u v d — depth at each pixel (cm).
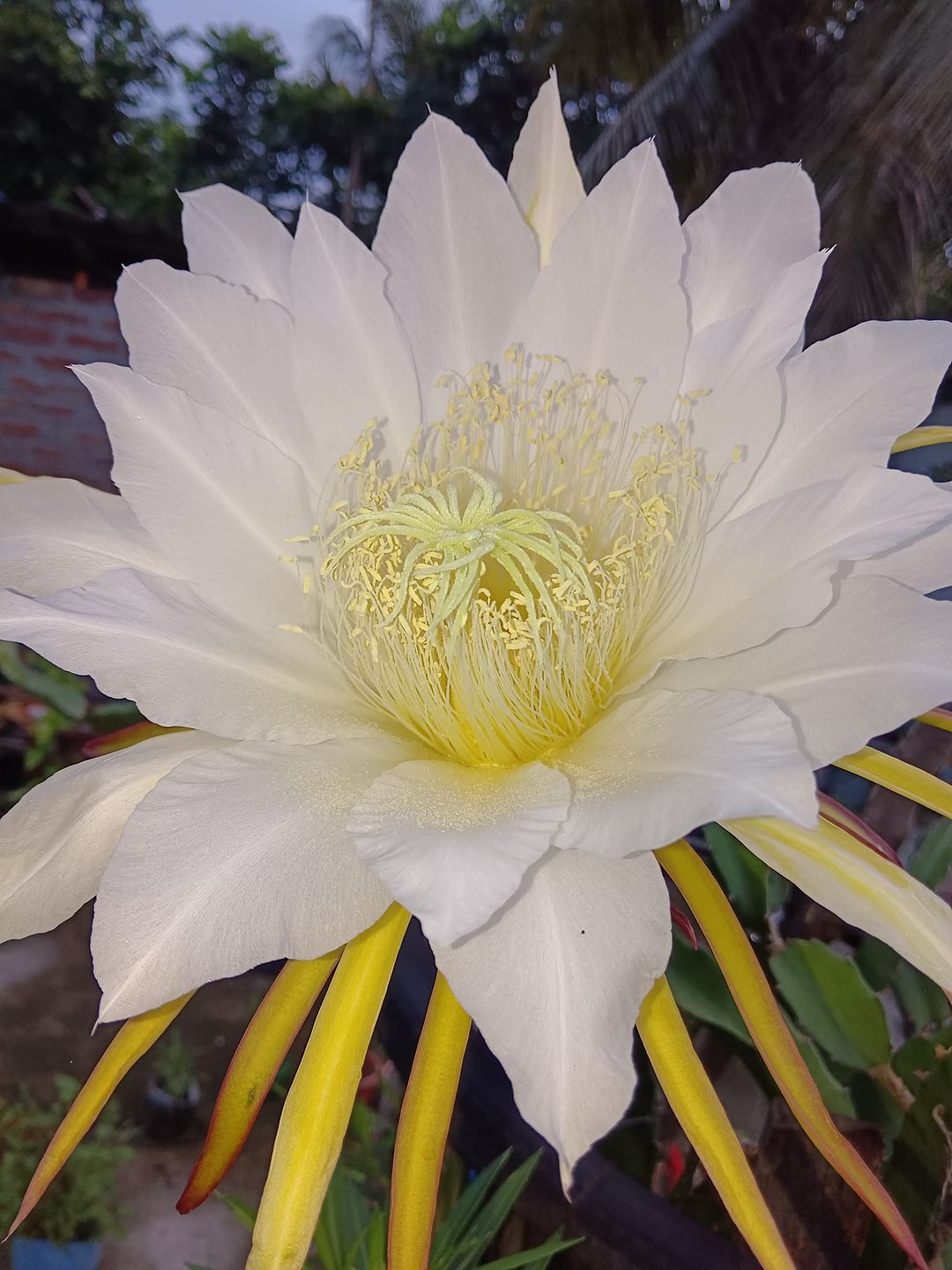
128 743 26
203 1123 76
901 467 64
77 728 93
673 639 25
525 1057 17
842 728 19
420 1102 18
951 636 19
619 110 107
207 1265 65
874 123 54
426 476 28
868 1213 28
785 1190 29
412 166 27
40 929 21
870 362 23
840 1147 18
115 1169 69
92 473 163
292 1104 18
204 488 25
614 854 18
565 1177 15
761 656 21
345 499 27
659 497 25
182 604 24
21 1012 85
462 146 26
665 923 18
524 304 27
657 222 25
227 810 20
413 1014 33
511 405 27
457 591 26
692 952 31
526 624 27
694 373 26
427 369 27
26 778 97
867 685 19
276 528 26
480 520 26
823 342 24
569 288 26
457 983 17
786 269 24
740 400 24
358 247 26
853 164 55
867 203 54
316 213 26
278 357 26
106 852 22
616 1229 28
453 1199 39
